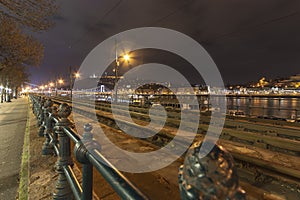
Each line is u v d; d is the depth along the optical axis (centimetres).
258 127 851
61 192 230
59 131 251
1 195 326
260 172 389
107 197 300
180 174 69
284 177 359
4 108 2388
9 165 467
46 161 427
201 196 59
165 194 312
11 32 1477
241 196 61
